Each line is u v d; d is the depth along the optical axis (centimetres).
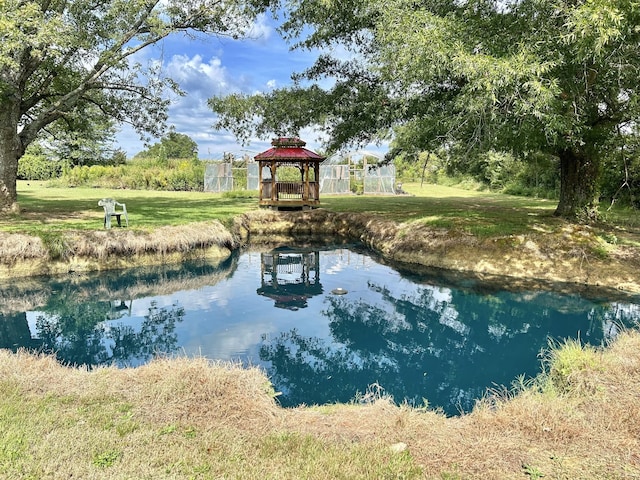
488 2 786
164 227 1058
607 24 538
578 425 307
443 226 1134
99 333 644
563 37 595
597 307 726
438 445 288
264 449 279
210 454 272
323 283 938
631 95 799
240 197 2120
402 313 749
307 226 1535
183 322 693
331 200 2122
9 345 598
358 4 970
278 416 334
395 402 446
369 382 500
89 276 912
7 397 334
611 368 384
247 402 342
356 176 2952
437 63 654
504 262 951
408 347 610
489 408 354
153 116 1434
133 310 749
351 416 337
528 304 756
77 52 1138
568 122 726
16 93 1089
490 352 590
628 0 558
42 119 1185
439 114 875
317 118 1266
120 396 342
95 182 2947
